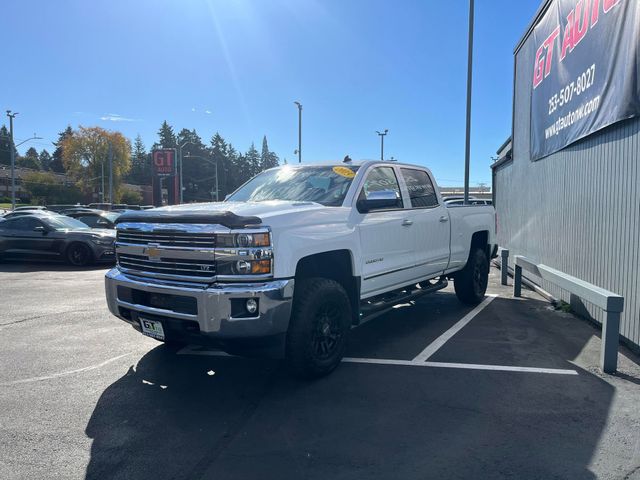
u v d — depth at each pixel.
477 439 3.56
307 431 3.69
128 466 3.21
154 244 4.47
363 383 4.65
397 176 6.28
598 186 6.61
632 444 3.48
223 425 3.79
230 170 117.75
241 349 4.24
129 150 92.25
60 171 134.62
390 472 3.13
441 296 9.12
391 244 5.74
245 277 4.06
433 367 5.09
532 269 7.93
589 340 6.10
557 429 3.71
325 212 4.87
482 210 8.28
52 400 4.27
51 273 12.55
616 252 6.02
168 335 4.38
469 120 15.46
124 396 4.36
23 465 3.21
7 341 6.07
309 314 4.44
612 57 5.96
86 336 6.30
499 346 5.84
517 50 11.98
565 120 7.92
